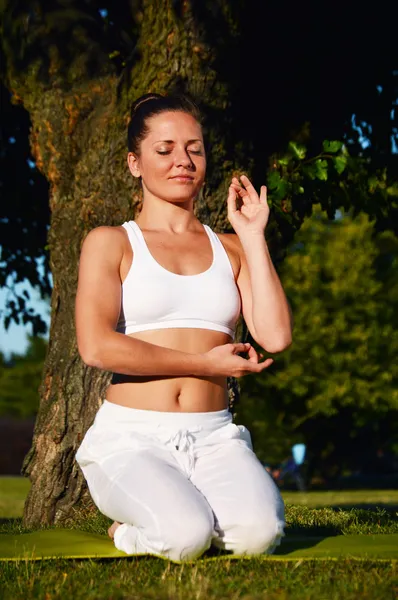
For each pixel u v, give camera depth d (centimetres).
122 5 707
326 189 713
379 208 802
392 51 722
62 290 645
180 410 353
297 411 2612
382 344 2478
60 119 648
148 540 335
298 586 303
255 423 2641
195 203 611
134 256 358
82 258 359
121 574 320
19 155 941
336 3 666
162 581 307
